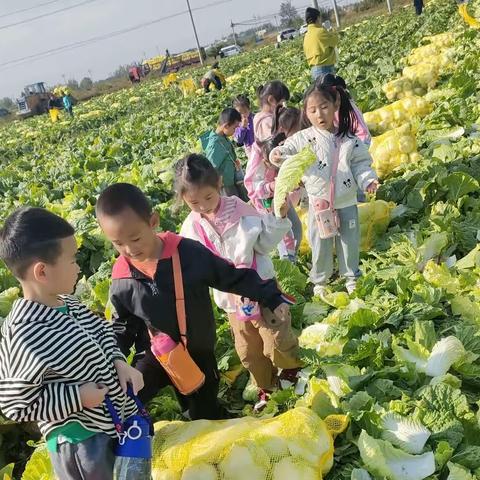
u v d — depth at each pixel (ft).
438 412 11.55
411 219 22.65
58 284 9.25
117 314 12.50
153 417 14.70
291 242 20.79
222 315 18.22
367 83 53.57
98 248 26.66
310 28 44.06
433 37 65.26
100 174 45.39
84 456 9.55
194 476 10.78
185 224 13.88
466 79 36.63
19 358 8.87
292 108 20.15
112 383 9.67
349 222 18.22
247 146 30.78
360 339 14.55
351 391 12.87
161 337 12.17
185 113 71.82
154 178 38.91
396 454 10.89
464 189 22.00
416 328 14.05
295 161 12.82
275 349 13.78
